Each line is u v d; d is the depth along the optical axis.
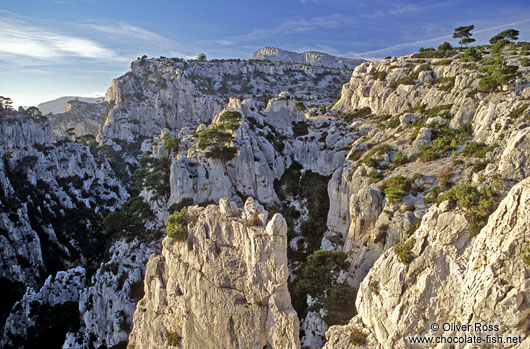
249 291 38.34
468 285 25.23
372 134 94.00
